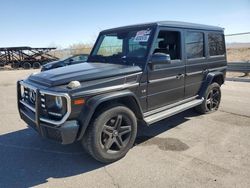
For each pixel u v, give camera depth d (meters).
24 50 27.62
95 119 3.78
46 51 28.48
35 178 3.64
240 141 4.77
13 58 27.62
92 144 3.79
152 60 4.36
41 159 4.21
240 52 26.03
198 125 5.69
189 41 5.38
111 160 4.01
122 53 4.86
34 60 27.86
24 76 17.88
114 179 3.56
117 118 4.01
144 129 5.50
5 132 5.49
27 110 4.35
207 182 3.43
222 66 6.68
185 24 5.29
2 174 3.76
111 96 3.79
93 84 3.74
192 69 5.51
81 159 4.19
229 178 3.51
